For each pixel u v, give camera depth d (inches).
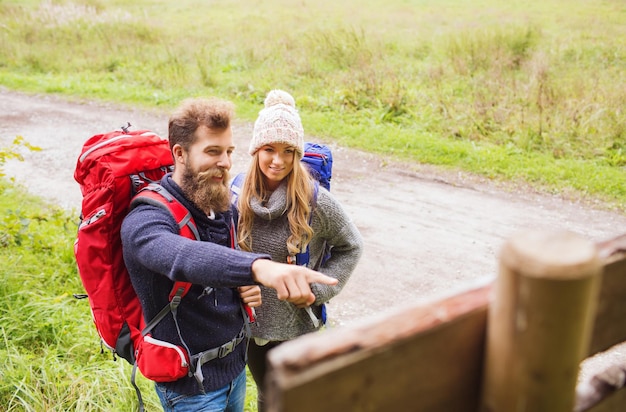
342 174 296.7
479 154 309.1
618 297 41.5
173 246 64.7
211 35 592.7
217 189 74.4
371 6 727.7
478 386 34.7
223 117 72.6
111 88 451.8
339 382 29.4
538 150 315.3
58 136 357.1
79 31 589.9
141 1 795.4
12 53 540.7
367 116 371.2
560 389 30.4
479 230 235.3
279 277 56.0
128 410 114.4
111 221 75.4
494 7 677.9
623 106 336.5
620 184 272.7
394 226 239.0
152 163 78.1
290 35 550.6
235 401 87.1
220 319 77.9
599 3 662.5
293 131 89.4
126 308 77.8
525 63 430.0
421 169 301.4
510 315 29.8
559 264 27.6
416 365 31.9
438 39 519.8
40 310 145.3
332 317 177.8
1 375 119.4
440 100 366.6
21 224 170.2
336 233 97.7
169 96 430.0
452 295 33.4
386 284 196.5
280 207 91.7
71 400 115.6
